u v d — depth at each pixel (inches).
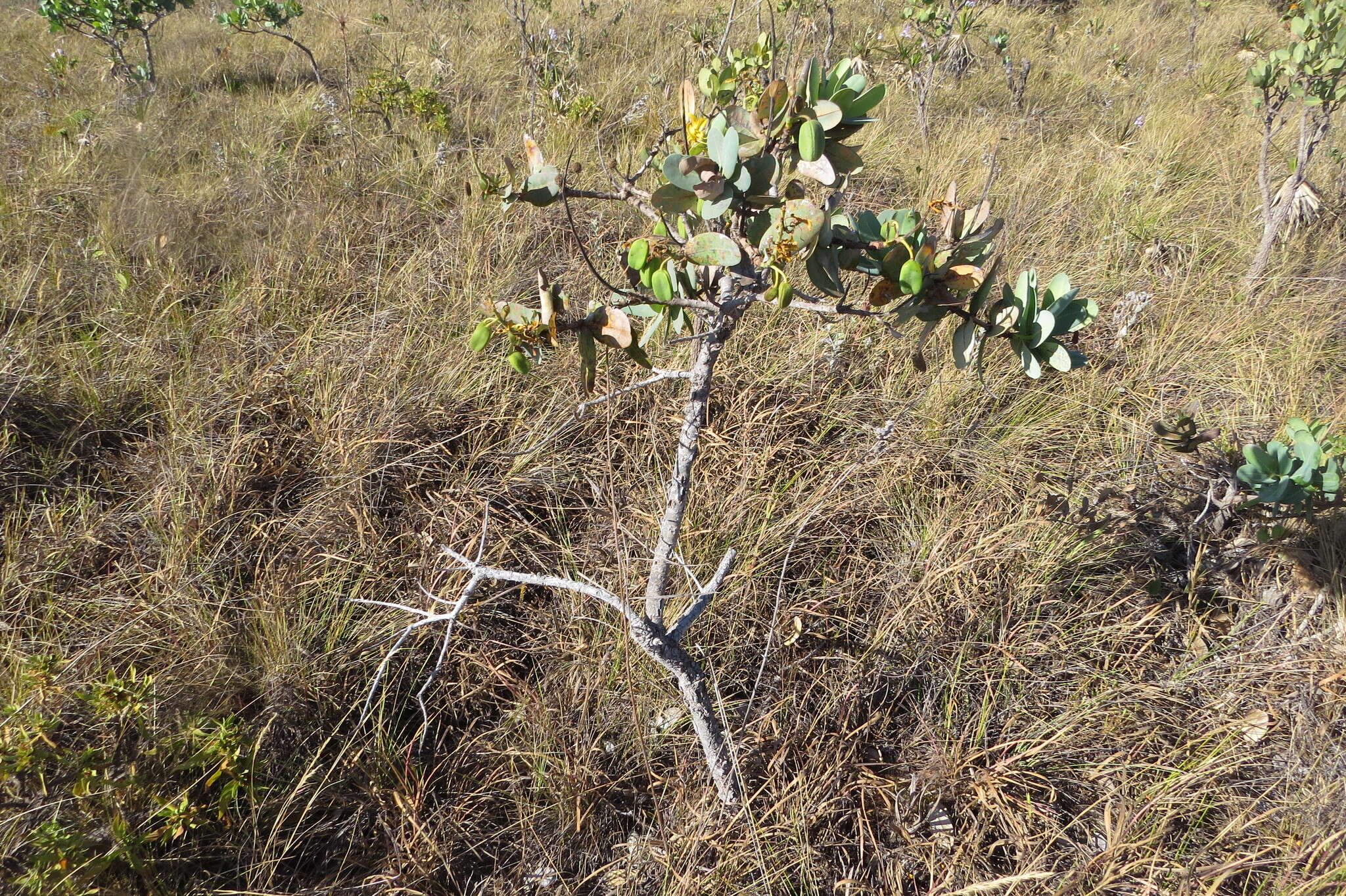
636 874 80.0
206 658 87.8
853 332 139.9
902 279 51.8
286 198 182.1
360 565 102.5
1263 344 147.9
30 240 156.2
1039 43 344.2
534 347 56.1
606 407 125.0
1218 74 300.5
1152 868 74.5
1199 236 181.6
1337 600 98.2
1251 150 224.5
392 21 322.3
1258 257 164.7
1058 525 107.3
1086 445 125.6
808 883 77.6
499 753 86.8
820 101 50.6
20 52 283.1
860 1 365.7
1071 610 102.8
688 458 68.9
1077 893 74.7
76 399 124.0
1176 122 242.5
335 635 94.1
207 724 83.0
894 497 115.3
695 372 65.7
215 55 282.8
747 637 98.0
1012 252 163.6
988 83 286.5
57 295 142.9
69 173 182.5
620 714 91.3
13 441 115.2
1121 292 161.5
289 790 82.6
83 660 85.8
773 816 82.0
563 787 84.0
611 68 269.9
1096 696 92.8
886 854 81.4
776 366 134.4
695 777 86.7
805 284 141.9
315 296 150.7
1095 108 272.5
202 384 127.6
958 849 80.0
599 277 54.9
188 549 99.8
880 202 191.9
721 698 92.4
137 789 75.0
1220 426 127.7
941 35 272.2
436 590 101.3
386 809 83.2
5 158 193.3
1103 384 135.7
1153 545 114.0
